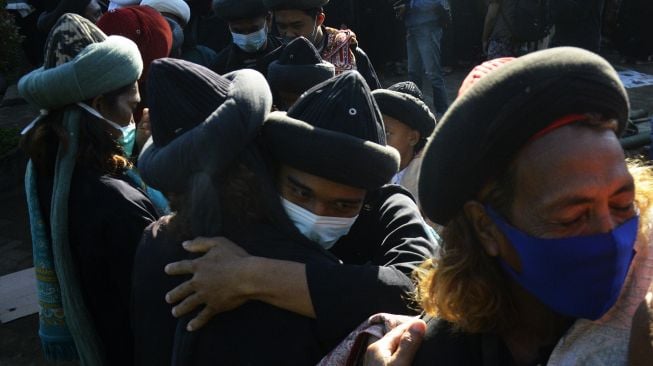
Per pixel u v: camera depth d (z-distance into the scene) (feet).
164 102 4.01
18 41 19.66
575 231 2.66
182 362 3.83
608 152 2.53
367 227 4.83
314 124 3.85
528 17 19.85
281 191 4.04
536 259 2.75
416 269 3.52
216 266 3.76
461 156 2.70
